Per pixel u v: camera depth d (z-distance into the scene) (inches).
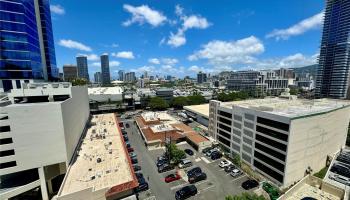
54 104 1706.4
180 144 3102.9
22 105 1574.8
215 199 1712.6
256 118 2127.2
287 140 1752.0
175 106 6505.9
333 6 6776.6
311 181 1918.1
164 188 1882.4
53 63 4227.4
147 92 7455.7
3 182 1697.8
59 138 1765.5
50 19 4101.9
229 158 2554.1
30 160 1638.8
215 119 3068.4
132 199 1628.9
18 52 2731.3
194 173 2097.7
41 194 1802.4
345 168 2176.4
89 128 3275.1
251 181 1924.2
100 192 1515.7
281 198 1624.0
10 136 1540.4
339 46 6658.5
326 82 7130.9
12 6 2620.6
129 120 4822.8
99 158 2042.3
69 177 1708.9
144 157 2625.5
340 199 1688.0
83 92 3250.5
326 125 2124.8
